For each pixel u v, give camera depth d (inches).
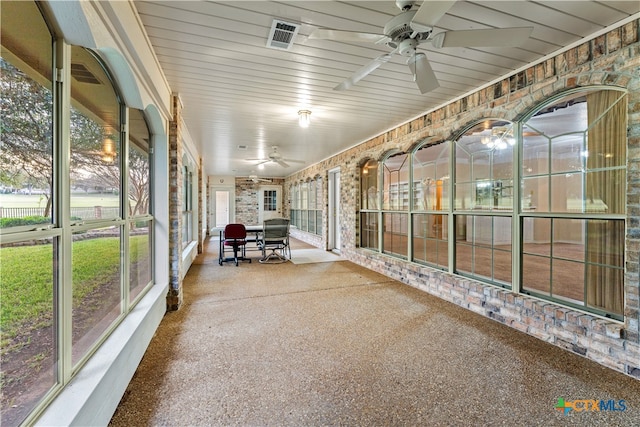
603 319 92.0
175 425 64.9
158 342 103.4
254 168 392.5
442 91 134.1
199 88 126.8
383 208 215.6
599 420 67.4
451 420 67.3
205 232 415.2
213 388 78.0
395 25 68.8
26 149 47.1
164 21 79.5
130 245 98.7
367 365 90.0
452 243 153.2
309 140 228.7
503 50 98.3
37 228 49.4
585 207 99.1
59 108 55.1
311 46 93.4
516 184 118.9
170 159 133.0
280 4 73.5
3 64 42.2
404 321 123.9
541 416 68.7
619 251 91.2
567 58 96.3
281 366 89.2
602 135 94.2
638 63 80.0
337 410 70.4
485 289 129.0
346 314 131.8
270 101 142.7
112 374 65.9
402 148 183.5
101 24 58.6
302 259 263.9
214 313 132.1
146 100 94.3
